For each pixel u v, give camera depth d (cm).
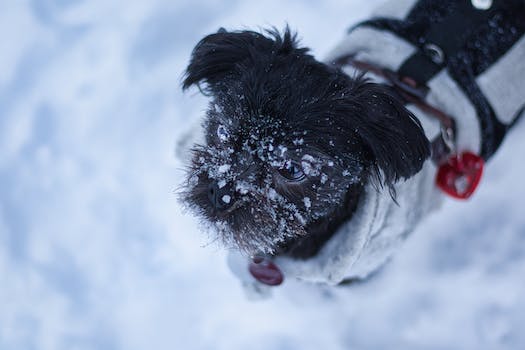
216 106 47
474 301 65
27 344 66
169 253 67
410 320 65
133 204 68
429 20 52
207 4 71
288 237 49
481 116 51
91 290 67
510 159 68
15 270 67
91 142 69
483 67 51
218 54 49
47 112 70
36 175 69
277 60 46
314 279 53
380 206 49
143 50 71
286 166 45
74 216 68
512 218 67
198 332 66
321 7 71
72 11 72
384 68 51
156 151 69
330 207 47
